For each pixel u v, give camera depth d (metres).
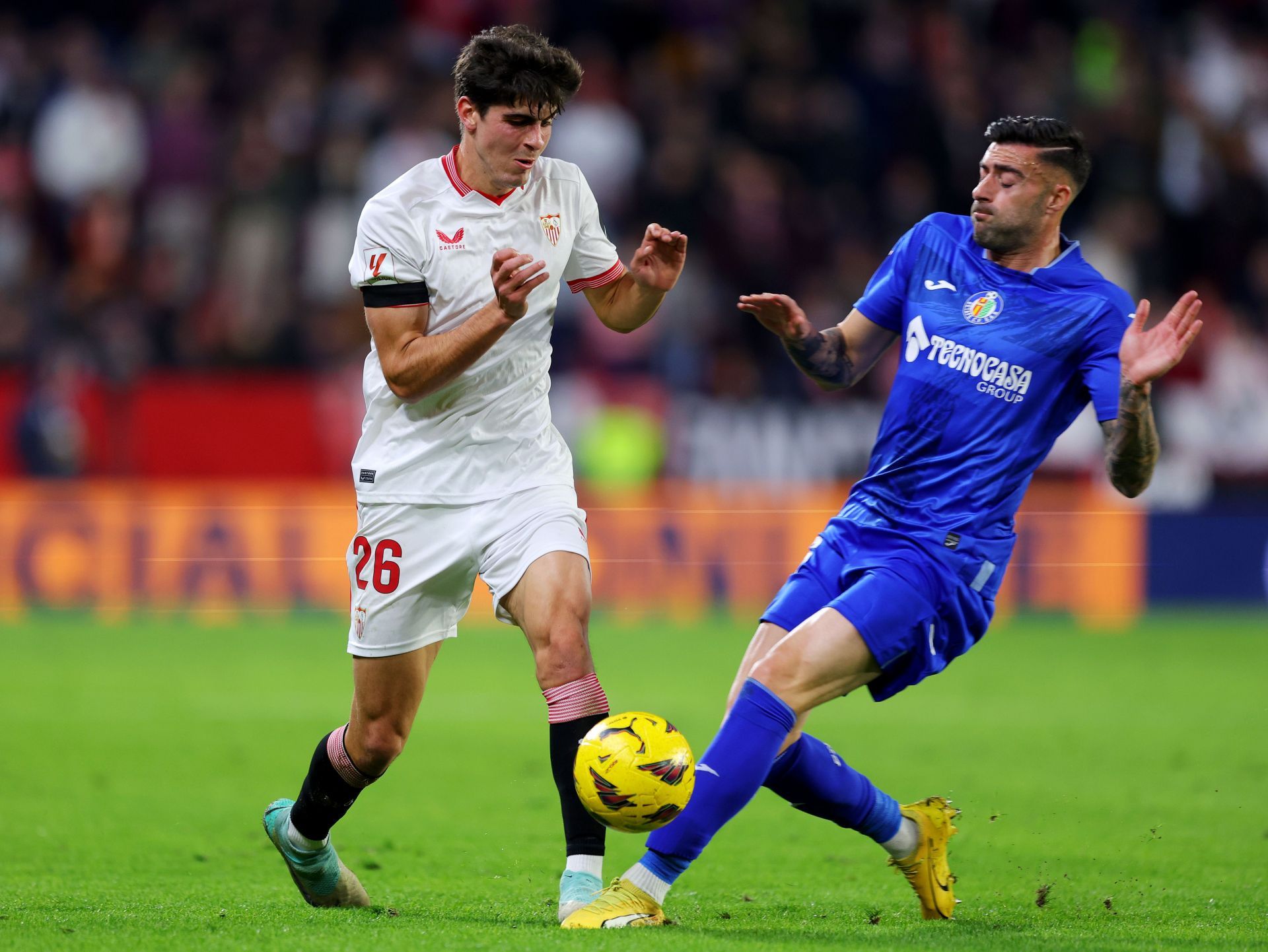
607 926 14.12
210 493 50.00
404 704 15.59
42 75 57.66
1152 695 36.78
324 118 57.41
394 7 63.03
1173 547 53.50
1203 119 65.56
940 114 63.06
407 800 24.12
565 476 15.66
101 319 52.09
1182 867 19.39
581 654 14.80
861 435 53.69
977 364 15.50
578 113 59.38
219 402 50.31
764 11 65.12
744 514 51.91
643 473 52.00
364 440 15.76
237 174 55.81
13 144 57.22
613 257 16.33
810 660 14.83
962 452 15.48
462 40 62.53
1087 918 16.19
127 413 49.94
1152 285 60.75
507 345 15.29
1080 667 41.66
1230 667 41.72
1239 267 63.69
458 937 13.63
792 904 16.95
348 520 50.34
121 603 49.53
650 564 51.34
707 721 30.95
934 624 15.28
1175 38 69.38
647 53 64.50
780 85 62.06
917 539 15.36
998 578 15.69
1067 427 15.83
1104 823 22.48
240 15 62.09
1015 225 15.53
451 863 19.31
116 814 22.59
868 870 19.30
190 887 17.58
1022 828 22.16
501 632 49.88
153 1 64.56
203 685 36.19
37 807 22.98
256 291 54.12
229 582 49.88
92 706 33.22
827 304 58.22
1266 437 56.19
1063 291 15.52
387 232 15.12
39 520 49.19
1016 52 67.31
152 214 56.56
